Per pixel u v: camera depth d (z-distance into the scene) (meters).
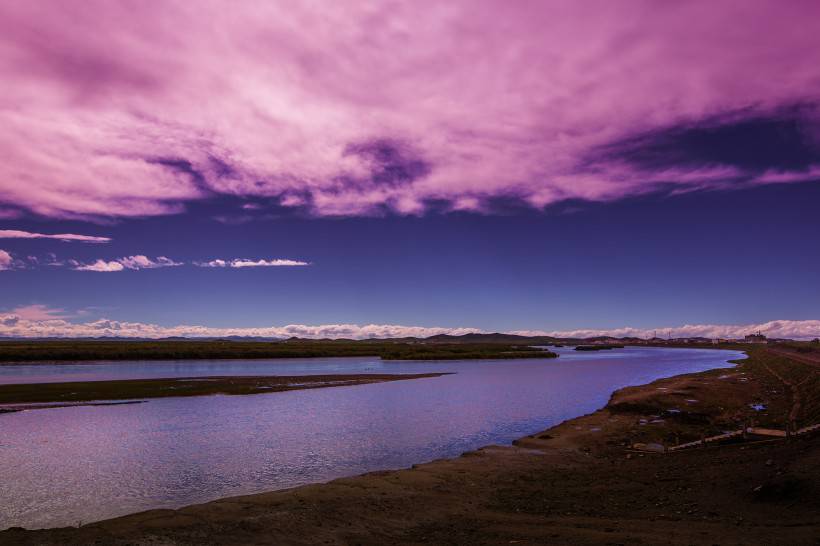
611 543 11.55
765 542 10.70
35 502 18.67
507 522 14.53
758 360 106.81
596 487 18.48
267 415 40.03
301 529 14.12
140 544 12.52
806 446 19.62
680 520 13.50
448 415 40.25
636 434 29.53
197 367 103.62
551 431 31.41
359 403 47.66
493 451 26.03
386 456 26.39
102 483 21.17
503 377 80.81
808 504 13.34
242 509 15.84
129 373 84.38
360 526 14.55
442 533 13.80
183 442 29.66
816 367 55.25
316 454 26.75
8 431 32.97
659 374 86.75
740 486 16.20
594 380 74.06
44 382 64.44
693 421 33.62
